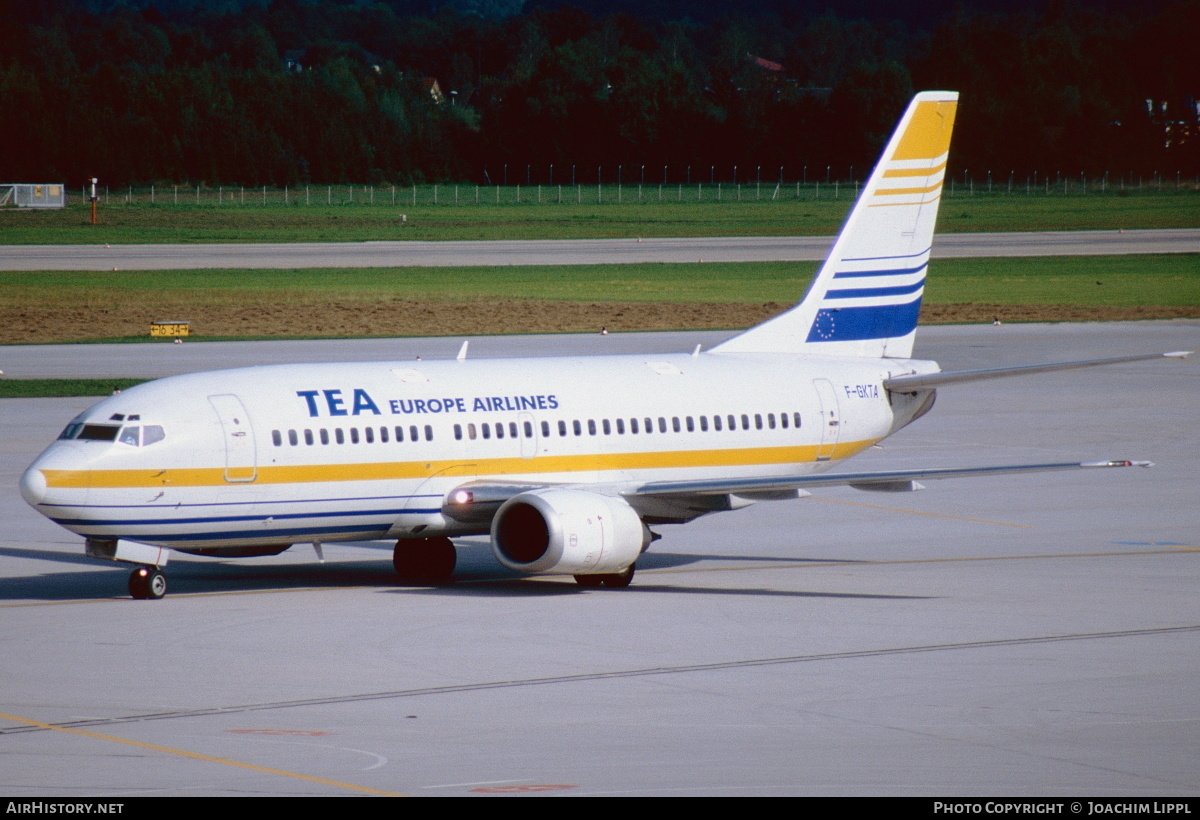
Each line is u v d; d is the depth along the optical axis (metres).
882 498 174.75
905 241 152.00
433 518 123.50
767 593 121.00
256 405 117.44
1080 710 83.56
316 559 141.62
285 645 99.31
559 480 129.00
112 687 87.62
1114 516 161.75
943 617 110.31
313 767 71.31
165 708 82.81
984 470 113.12
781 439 140.88
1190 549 142.75
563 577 131.25
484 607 114.19
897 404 150.50
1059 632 105.00
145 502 112.06
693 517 130.75
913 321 153.88
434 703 84.25
